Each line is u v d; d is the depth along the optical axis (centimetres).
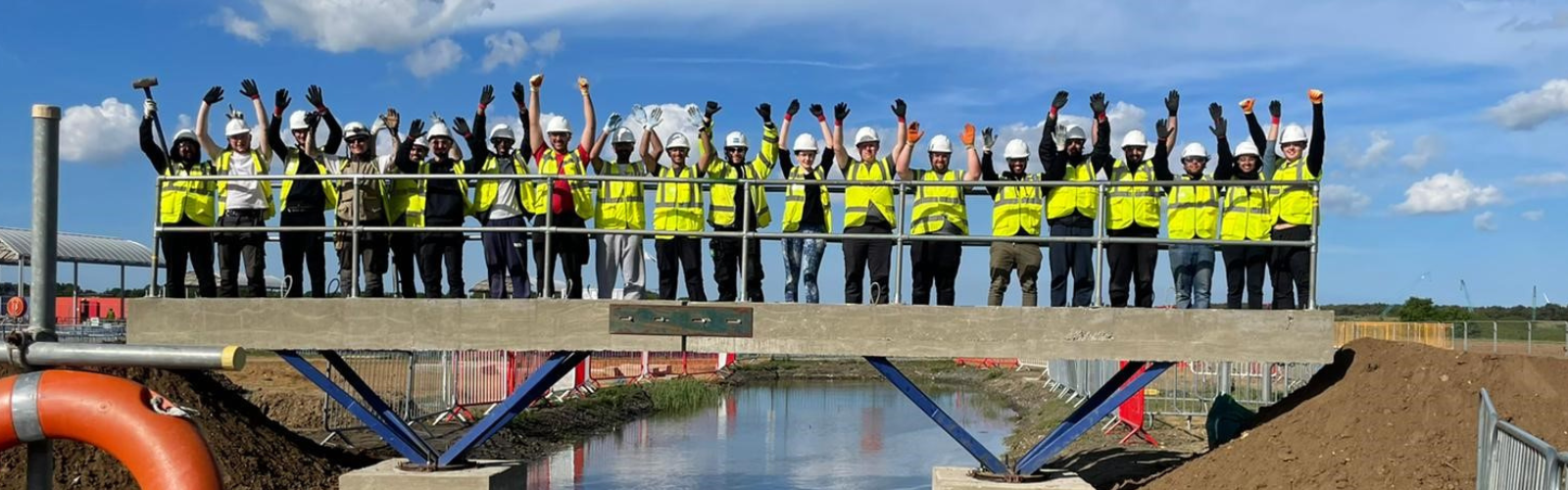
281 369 2636
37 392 498
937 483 1140
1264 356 1098
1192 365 2253
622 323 1126
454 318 1141
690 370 3772
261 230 1136
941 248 1159
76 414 498
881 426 2469
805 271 1165
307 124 1202
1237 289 1152
